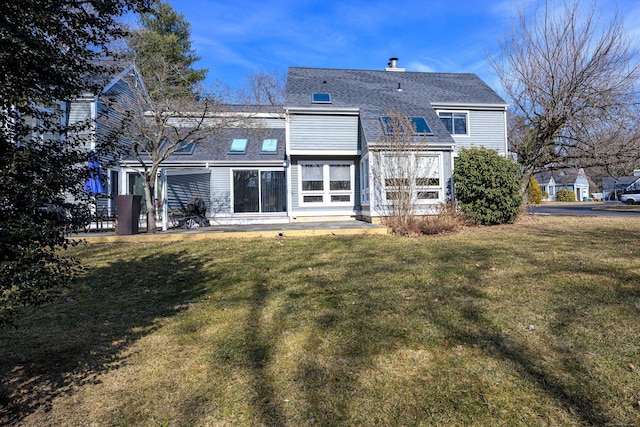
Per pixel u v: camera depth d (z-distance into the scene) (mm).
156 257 7109
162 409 2441
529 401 2424
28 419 2350
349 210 14062
